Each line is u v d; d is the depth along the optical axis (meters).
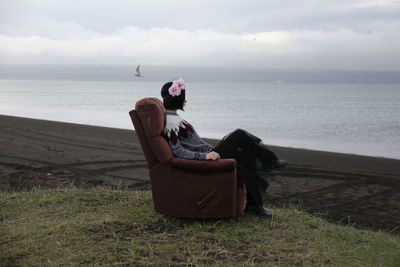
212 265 3.19
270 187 6.36
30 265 3.11
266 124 20.41
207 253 3.42
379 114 27.78
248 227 4.04
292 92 82.38
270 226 4.11
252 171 4.14
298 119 23.44
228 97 56.59
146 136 3.96
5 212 4.29
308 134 16.73
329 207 5.39
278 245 3.62
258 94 71.12
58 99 40.75
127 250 3.44
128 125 17.70
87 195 4.97
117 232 3.82
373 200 5.77
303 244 3.70
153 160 4.03
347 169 8.16
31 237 3.62
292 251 3.53
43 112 24.00
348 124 20.83
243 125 19.75
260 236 3.81
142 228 3.90
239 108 33.16
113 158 8.27
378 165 8.80
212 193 3.95
